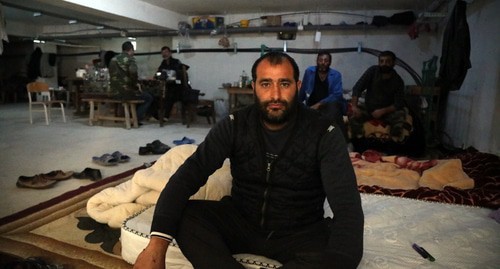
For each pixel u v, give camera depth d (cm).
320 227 126
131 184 191
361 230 106
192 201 129
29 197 233
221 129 130
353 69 645
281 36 666
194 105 602
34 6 689
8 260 152
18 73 1064
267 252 126
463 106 420
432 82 464
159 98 610
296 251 120
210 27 700
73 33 914
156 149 377
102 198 193
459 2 329
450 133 473
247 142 126
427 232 162
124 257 151
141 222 153
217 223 125
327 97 369
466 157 295
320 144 119
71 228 186
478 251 144
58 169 306
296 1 591
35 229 183
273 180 125
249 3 616
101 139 454
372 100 405
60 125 566
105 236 177
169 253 135
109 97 548
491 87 333
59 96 889
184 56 755
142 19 627
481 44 369
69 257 155
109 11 564
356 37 635
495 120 321
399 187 246
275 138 124
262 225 129
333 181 114
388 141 390
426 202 201
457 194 210
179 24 717
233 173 136
